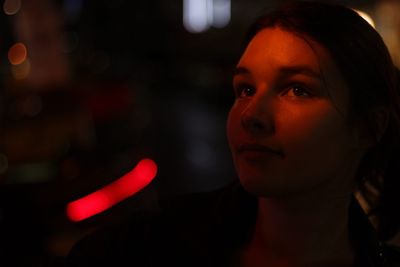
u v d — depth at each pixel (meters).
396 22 4.96
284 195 1.05
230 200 1.21
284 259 1.15
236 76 1.13
